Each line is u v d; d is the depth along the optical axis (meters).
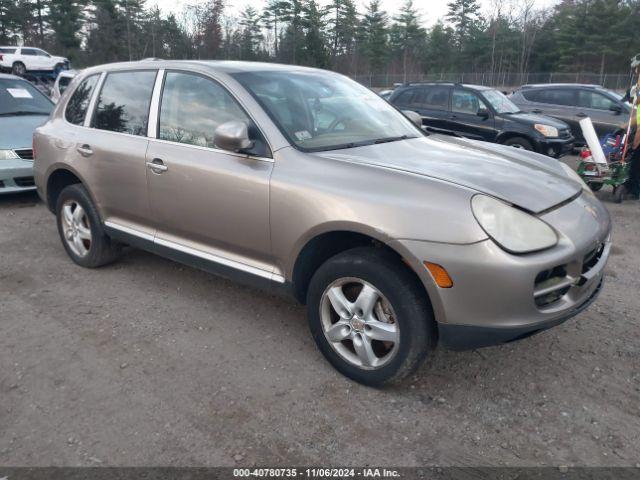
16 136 7.10
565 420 2.93
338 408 3.01
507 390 3.18
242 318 4.04
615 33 50.81
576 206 3.12
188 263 3.99
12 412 2.97
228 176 3.50
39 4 56.75
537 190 3.05
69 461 2.62
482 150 3.84
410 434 2.82
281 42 55.59
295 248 3.23
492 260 2.66
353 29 63.12
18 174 6.91
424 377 3.29
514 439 2.78
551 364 3.45
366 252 3.00
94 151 4.43
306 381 3.26
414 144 3.76
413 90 11.60
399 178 2.99
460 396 3.12
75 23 53.84
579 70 52.66
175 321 3.99
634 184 8.12
